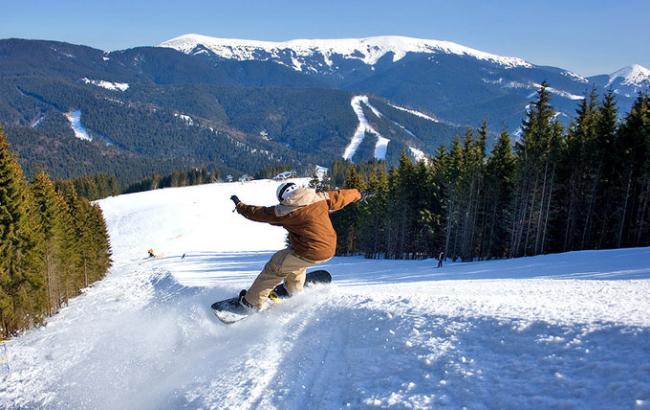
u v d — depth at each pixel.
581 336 3.29
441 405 2.97
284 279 5.27
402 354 3.70
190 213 95.94
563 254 25.41
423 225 49.84
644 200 34.34
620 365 2.82
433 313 4.28
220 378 4.05
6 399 6.77
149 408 4.06
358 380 3.54
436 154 51.09
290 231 5.00
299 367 3.96
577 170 37.22
